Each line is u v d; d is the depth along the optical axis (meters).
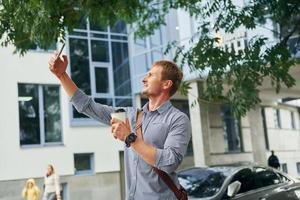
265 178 9.24
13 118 20.58
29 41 7.74
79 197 21.61
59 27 7.00
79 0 7.48
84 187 21.81
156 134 3.15
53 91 21.94
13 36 7.57
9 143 20.34
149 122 3.22
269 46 8.64
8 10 7.02
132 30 13.57
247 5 9.39
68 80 3.60
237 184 8.30
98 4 7.78
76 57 22.83
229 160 27.52
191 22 20.55
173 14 22.55
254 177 9.02
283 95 27.77
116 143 22.89
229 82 8.66
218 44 8.92
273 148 33.00
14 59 20.92
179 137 3.08
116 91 23.83
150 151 2.91
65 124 21.81
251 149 29.12
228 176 8.66
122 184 22.98
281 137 34.28
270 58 8.20
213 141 26.88
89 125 22.34
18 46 7.84
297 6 8.84
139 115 3.34
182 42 20.58
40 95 21.56
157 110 3.24
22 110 21.08
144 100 24.81
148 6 12.91
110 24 8.52
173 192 3.13
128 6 8.57
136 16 12.56
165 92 3.30
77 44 22.92
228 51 8.55
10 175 20.17
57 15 6.93
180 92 9.10
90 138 22.27
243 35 10.00
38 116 21.41
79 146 21.97
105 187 22.34
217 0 9.45
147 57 23.58
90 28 23.33
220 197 8.17
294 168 35.47
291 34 8.91
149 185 3.12
